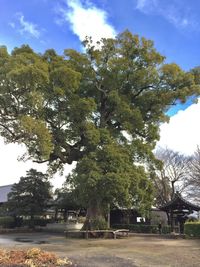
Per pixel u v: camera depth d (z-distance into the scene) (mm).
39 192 38750
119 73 28562
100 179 24156
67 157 28844
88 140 26438
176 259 14062
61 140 27172
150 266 12156
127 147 27344
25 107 24688
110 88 28797
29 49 27406
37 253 12062
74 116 26422
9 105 24594
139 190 25641
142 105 29344
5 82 23297
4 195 49500
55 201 40156
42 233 34469
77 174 25297
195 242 22234
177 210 30875
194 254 15711
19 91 23766
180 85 29094
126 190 24328
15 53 27172
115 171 24750
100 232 27141
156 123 30266
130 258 14289
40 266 10445
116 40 29141
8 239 26156
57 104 26578
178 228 31328
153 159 28641
